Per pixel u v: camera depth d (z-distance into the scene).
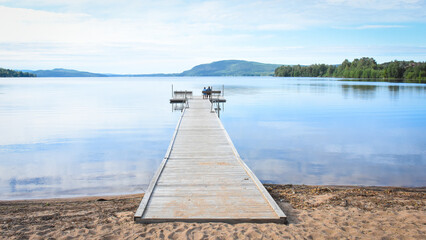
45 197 7.37
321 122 20.45
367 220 5.14
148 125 19.47
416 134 16.09
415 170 9.85
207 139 11.04
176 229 4.64
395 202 6.28
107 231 4.70
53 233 4.66
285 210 5.67
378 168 10.10
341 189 7.59
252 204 5.49
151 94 49.44
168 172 7.32
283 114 24.73
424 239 4.43
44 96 44.41
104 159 11.27
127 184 8.45
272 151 12.53
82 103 33.88
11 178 9.01
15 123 19.81
